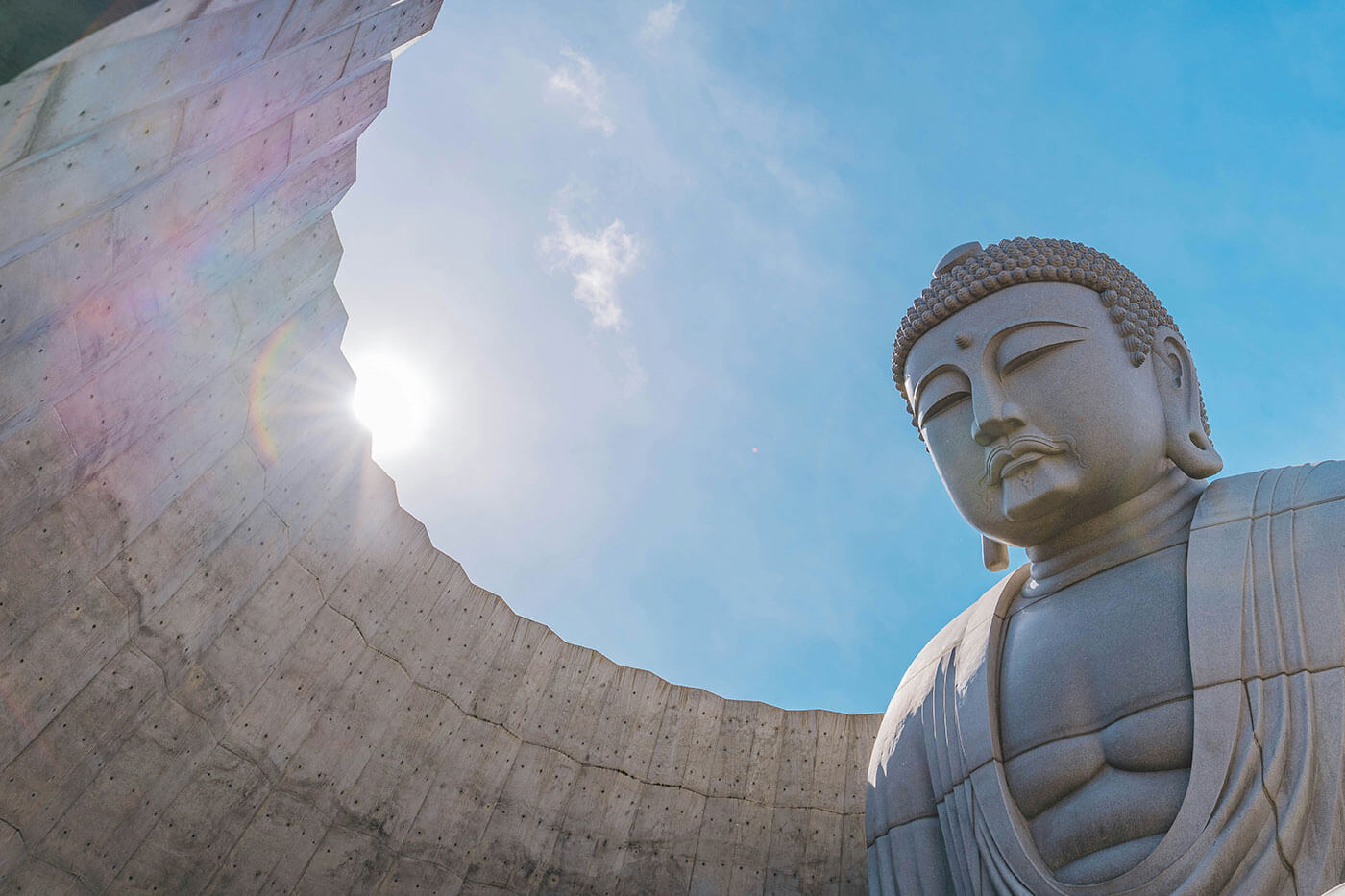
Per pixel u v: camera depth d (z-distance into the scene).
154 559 8.49
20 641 7.37
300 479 10.10
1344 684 6.04
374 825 10.02
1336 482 6.93
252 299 9.09
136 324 7.45
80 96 5.09
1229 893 5.74
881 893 8.04
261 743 9.48
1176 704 6.57
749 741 11.68
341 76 8.00
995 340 8.14
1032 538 8.04
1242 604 6.61
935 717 8.18
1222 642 6.50
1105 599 7.39
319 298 10.22
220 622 9.31
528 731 11.20
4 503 6.93
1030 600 8.08
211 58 5.91
